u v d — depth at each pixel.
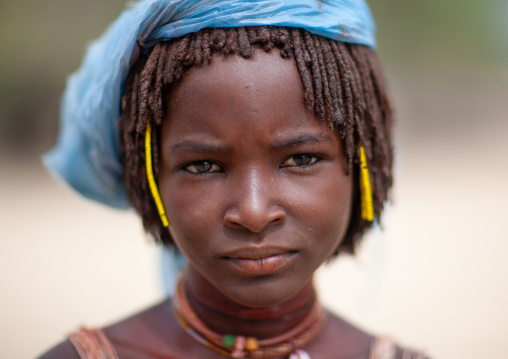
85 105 1.93
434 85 14.40
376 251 2.33
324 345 1.90
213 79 1.50
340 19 1.63
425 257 6.52
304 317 1.86
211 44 1.53
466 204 8.46
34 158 10.88
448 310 5.30
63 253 6.64
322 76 1.58
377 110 1.75
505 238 7.03
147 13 1.57
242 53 1.51
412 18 13.79
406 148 12.26
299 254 1.60
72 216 8.09
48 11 11.16
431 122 13.67
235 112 1.49
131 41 1.61
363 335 1.99
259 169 1.53
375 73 1.78
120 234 7.36
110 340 1.85
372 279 2.34
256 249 1.55
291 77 1.52
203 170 1.58
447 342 4.74
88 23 11.26
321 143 1.57
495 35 15.74
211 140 1.51
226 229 1.56
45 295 5.52
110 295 5.53
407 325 5.02
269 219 1.52
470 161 11.09
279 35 1.53
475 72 15.21
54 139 11.28
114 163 1.98
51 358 1.79
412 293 5.65
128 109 1.71
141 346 1.85
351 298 5.32
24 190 9.27
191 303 1.86
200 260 1.62
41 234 7.31
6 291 5.61
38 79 11.30
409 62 14.05
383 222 2.03
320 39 1.60
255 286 1.58
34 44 11.18
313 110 1.55
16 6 11.02
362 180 1.71
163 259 2.28
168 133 1.59
